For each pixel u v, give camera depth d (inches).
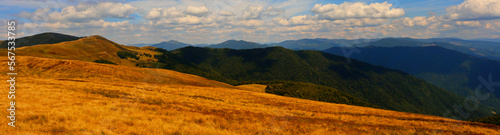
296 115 997.2
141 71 3368.6
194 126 591.8
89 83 1429.6
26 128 474.6
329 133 652.7
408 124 940.6
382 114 1295.5
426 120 1098.1
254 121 738.8
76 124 521.3
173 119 649.6
